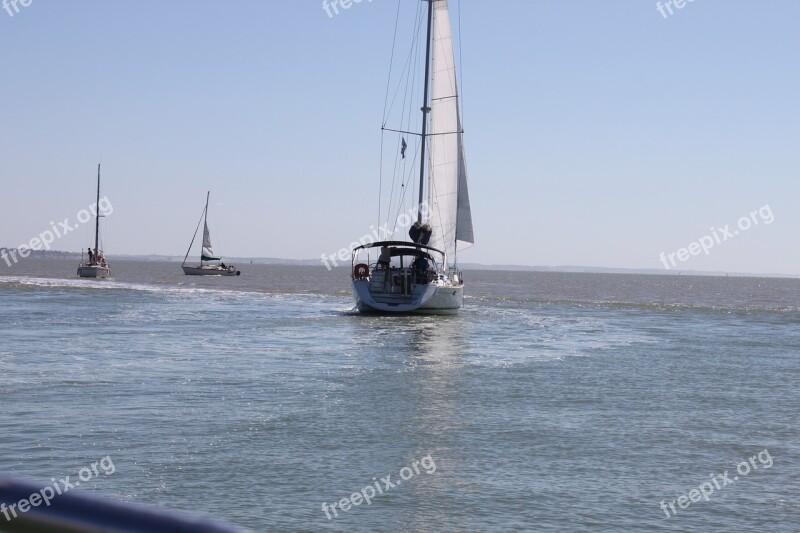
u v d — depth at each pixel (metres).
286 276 169.62
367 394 19.94
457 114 51.00
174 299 60.38
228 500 11.16
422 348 30.94
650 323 46.12
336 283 117.12
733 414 18.19
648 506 11.37
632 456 14.15
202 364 24.78
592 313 53.69
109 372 22.44
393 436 15.27
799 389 22.02
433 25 51.09
